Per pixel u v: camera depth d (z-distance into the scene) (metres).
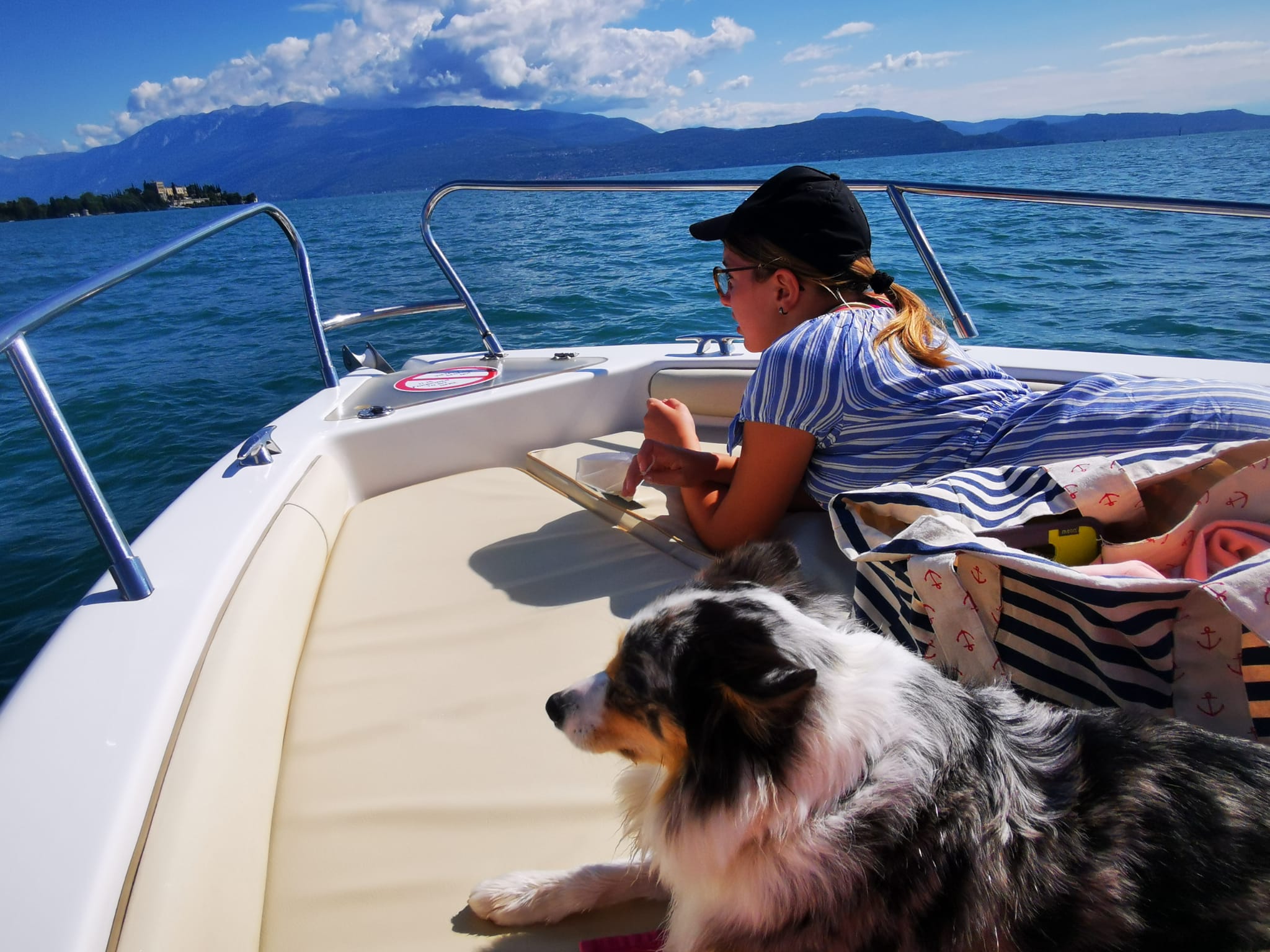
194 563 1.62
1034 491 1.44
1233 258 8.56
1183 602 1.17
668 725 1.07
